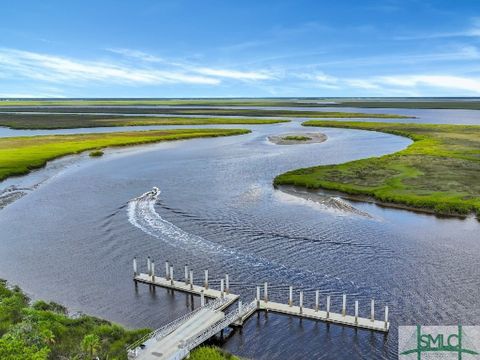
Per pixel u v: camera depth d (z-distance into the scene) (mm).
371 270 51531
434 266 52219
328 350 37812
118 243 61406
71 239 63188
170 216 72500
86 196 86000
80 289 48562
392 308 43531
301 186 90188
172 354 35094
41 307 42844
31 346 32906
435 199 76188
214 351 36500
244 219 70188
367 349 37719
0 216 74062
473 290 46469
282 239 61531
